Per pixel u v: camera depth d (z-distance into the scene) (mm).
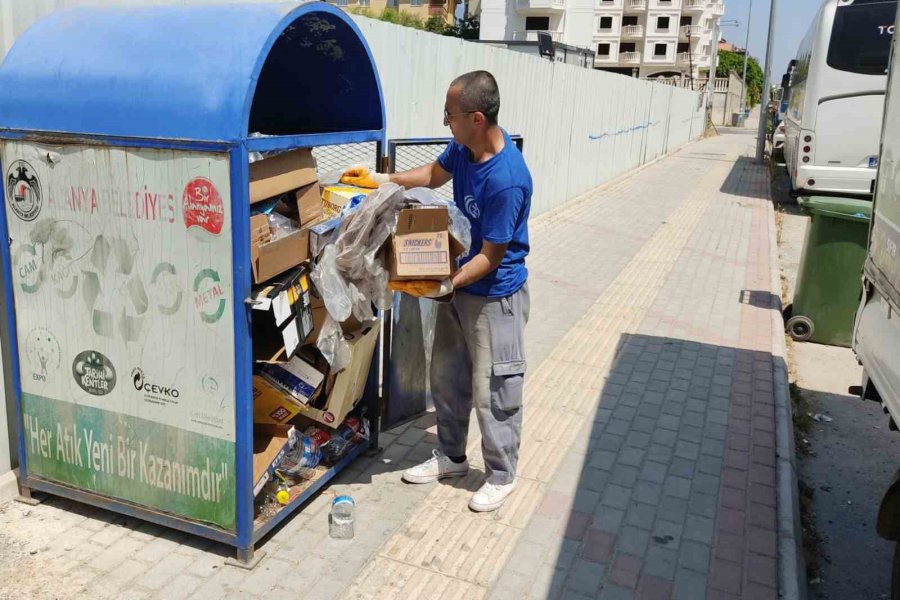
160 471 3092
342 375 3432
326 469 3672
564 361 5727
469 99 3037
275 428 3328
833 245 6582
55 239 3033
